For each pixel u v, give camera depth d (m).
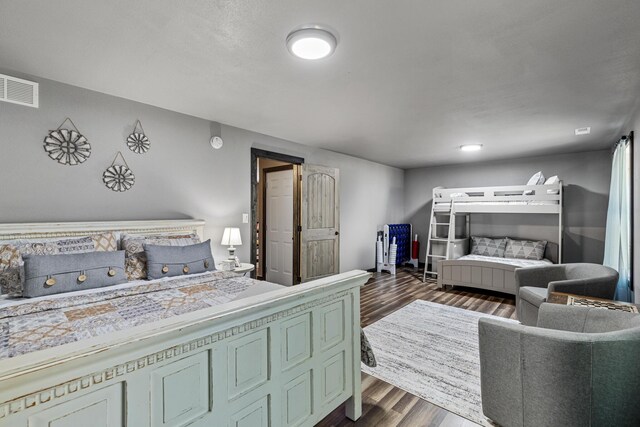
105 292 1.93
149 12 1.59
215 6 1.54
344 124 3.61
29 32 1.78
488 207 5.10
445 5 1.52
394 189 6.88
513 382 1.71
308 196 4.73
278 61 2.11
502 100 2.83
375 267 6.41
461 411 2.00
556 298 2.32
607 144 4.54
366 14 1.60
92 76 2.35
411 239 7.08
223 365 1.23
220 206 3.58
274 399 1.44
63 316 1.52
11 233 2.14
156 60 2.10
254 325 1.35
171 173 3.15
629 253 3.32
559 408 1.53
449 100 2.83
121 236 2.58
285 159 4.40
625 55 2.02
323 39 1.78
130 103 2.85
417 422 1.90
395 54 2.01
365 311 3.91
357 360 1.96
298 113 3.22
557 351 1.53
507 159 5.83
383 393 2.20
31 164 2.33
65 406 0.84
